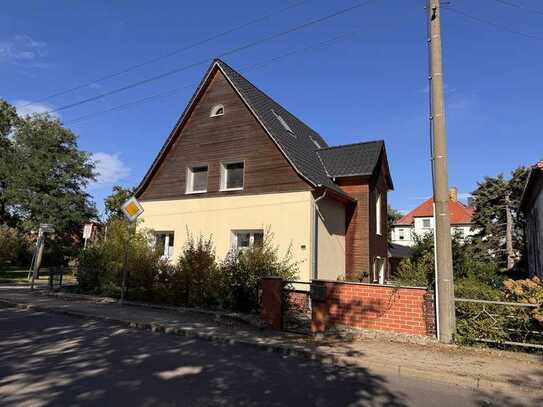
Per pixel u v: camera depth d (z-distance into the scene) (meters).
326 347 7.68
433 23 8.95
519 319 7.60
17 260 33.91
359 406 4.98
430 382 6.11
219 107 18.25
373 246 18.94
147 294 13.11
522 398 5.47
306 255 14.80
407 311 8.66
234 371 6.29
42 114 33.41
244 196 16.61
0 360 6.54
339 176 18.34
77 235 34.47
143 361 6.68
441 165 8.52
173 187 18.73
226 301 11.43
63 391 5.13
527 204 21.12
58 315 11.23
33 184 31.42
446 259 8.19
